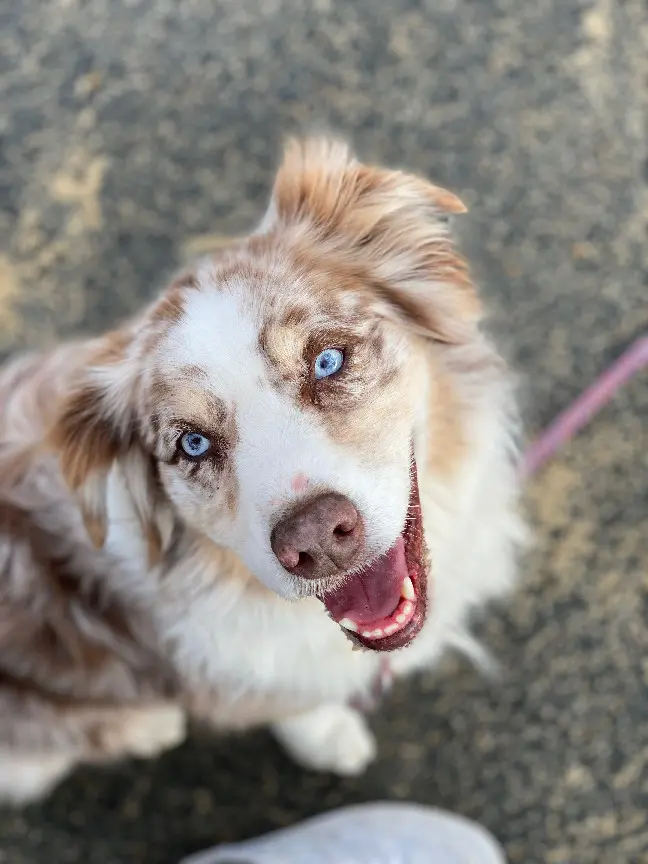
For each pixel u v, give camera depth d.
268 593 0.49
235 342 0.44
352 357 0.45
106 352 0.50
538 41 0.77
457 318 0.49
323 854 0.64
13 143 0.79
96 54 0.79
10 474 0.52
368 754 0.68
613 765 0.67
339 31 0.78
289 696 0.55
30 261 0.77
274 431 0.43
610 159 0.75
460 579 0.54
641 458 0.71
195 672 0.54
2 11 0.80
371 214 0.48
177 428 0.45
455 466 0.49
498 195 0.75
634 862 0.66
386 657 0.54
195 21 0.79
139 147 0.78
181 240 0.76
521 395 0.71
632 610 0.69
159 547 0.50
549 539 0.70
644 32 0.77
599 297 0.73
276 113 0.77
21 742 0.59
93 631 0.54
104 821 0.70
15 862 0.70
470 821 0.68
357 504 0.42
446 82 0.77
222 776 0.70
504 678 0.69
